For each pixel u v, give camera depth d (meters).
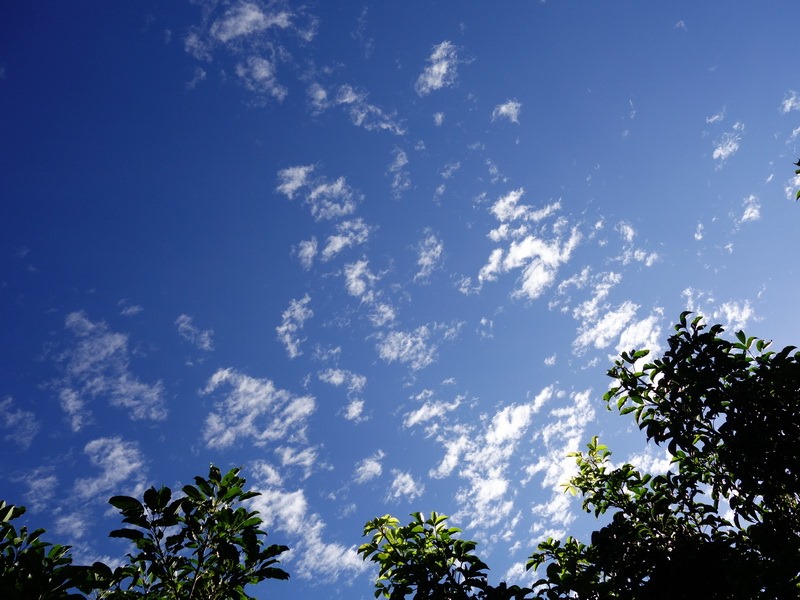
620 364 6.75
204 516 4.67
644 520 6.41
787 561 4.82
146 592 4.52
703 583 4.95
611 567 5.63
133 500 4.36
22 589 3.73
